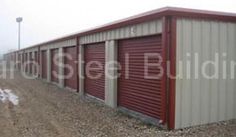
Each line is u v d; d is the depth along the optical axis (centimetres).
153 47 793
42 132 729
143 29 809
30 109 1027
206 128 736
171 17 701
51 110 1001
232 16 782
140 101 866
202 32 747
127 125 780
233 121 802
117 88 1011
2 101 1208
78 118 872
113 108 1010
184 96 729
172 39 702
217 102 786
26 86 1778
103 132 718
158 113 773
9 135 710
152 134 691
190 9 708
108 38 1044
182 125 730
